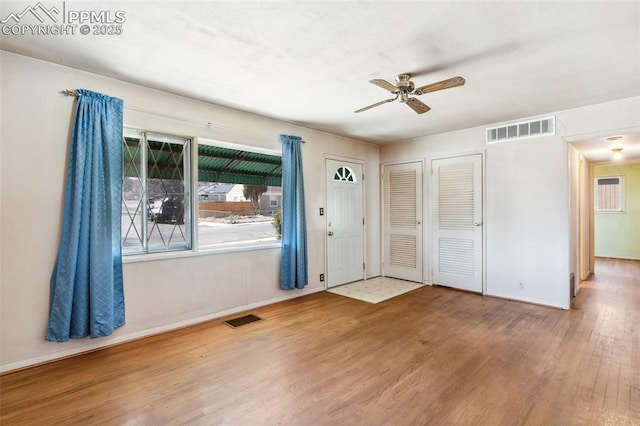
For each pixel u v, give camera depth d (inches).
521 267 164.9
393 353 108.0
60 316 100.8
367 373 95.2
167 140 130.9
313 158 185.0
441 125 176.1
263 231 198.8
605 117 138.9
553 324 132.0
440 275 198.4
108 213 108.4
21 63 96.1
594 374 92.5
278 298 167.2
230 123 145.6
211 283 140.8
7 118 94.5
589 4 71.4
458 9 73.1
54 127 101.5
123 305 115.2
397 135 200.4
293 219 169.3
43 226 100.1
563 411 76.4
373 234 225.9
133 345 114.2
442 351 109.0
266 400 82.3
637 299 165.0
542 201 157.5
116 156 111.5
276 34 83.6
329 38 85.7
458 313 147.6
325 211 192.1
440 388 86.9
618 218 285.0
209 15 75.2
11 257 95.4
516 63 100.6
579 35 84.4
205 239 178.9
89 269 105.0
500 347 111.3
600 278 211.5
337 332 126.5
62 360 102.3
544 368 96.5
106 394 84.7
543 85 119.0
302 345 114.8
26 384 88.7
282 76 110.3
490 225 175.6
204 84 117.9
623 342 113.7
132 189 122.7
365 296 177.5
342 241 203.2
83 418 75.1
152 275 123.6
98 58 97.5
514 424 72.2
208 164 178.7
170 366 99.6
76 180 102.3
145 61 99.5
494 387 87.0
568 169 152.3
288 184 166.9
